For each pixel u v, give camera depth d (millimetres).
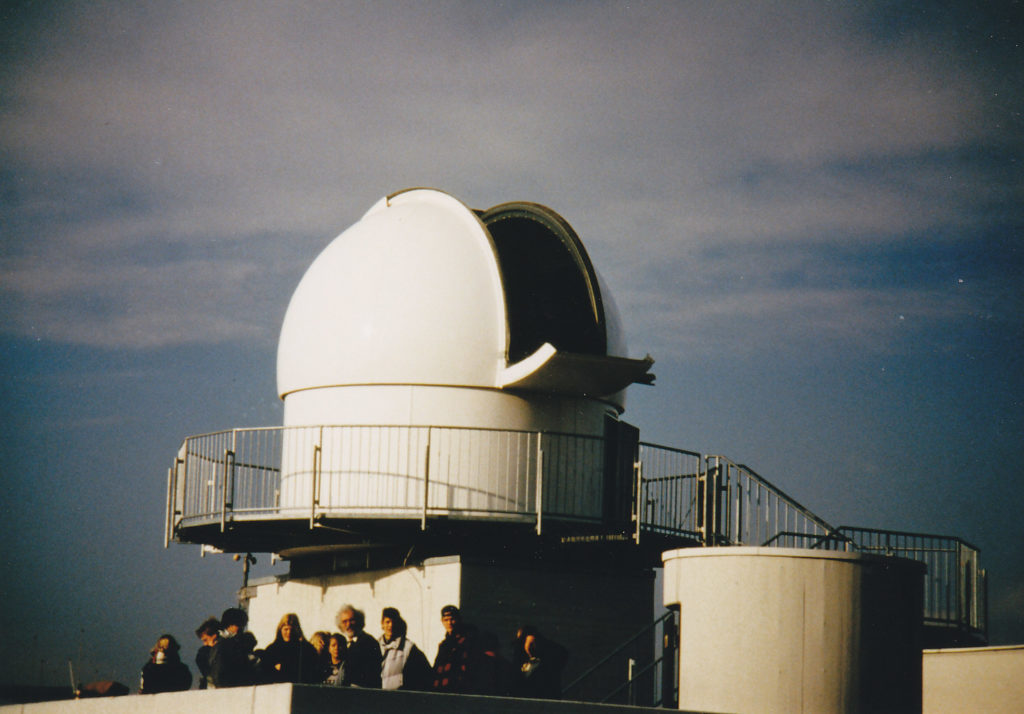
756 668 17938
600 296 25500
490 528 24453
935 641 23438
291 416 26000
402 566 24594
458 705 15250
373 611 25094
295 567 27672
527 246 27000
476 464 24547
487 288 25188
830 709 17812
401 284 25078
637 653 24234
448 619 16984
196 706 16219
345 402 25156
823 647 17953
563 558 25172
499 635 23297
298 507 24172
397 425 23719
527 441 24875
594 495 25531
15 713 20281
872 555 18281
